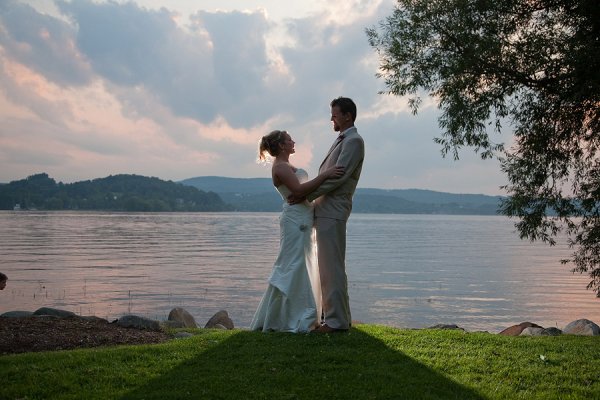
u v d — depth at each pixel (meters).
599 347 7.38
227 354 6.26
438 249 78.31
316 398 5.09
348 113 7.10
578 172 12.70
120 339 7.70
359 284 36.09
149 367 5.89
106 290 29.80
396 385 5.43
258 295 28.55
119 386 5.36
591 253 13.27
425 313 24.95
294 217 7.10
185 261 50.03
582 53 10.54
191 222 181.88
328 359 6.11
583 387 5.60
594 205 12.52
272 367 5.84
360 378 5.59
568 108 11.57
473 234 141.88
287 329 7.16
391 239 106.25
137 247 68.81
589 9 10.73
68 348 7.18
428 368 5.99
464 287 35.38
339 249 7.04
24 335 7.40
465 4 11.49
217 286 32.31
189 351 6.45
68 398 5.03
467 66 11.36
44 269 40.84
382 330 7.69
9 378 5.49
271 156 7.28
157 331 8.50
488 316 24.42
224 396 5.09
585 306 27.83
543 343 7.42
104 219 189.50
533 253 76.06
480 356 6.54
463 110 11.65
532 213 12.79
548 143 11.96
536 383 5.73
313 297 7.16
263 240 90.69
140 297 27.33
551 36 11.84
